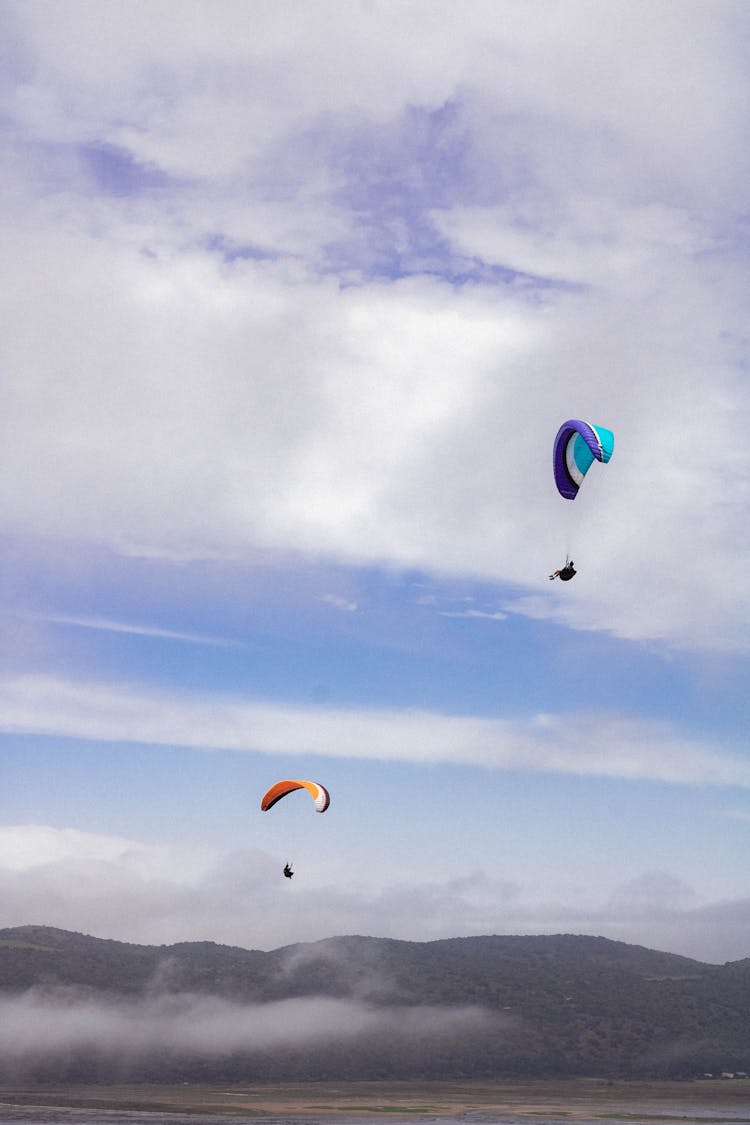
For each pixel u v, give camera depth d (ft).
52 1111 617.21
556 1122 557.33
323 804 279.49
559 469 222.07
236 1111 622.54
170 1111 624.18
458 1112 623.36
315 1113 613.11
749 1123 556.10
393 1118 579.89
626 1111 638.94
